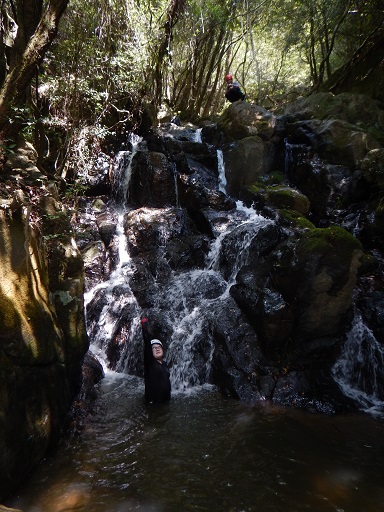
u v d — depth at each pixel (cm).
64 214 451
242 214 758
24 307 327
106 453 362
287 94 1636
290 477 332
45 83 707
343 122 821
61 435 380
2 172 425
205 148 915
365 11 1066
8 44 599
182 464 348
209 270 659
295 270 510
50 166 752
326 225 735
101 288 646
